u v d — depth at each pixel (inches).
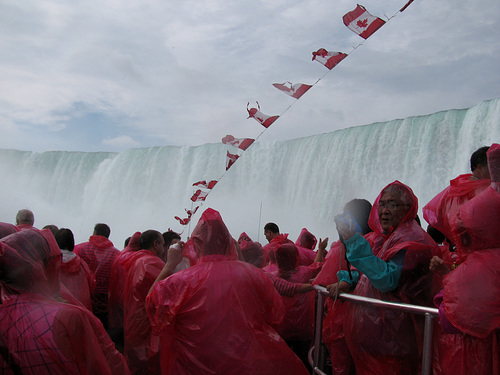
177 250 101.9
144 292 138.1
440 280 87.5
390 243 89.2
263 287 90.5
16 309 69.6
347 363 97.9
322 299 103.7
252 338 86.5
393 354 85.8
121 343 166.6
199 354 85.5
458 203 85.5
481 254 70.7
